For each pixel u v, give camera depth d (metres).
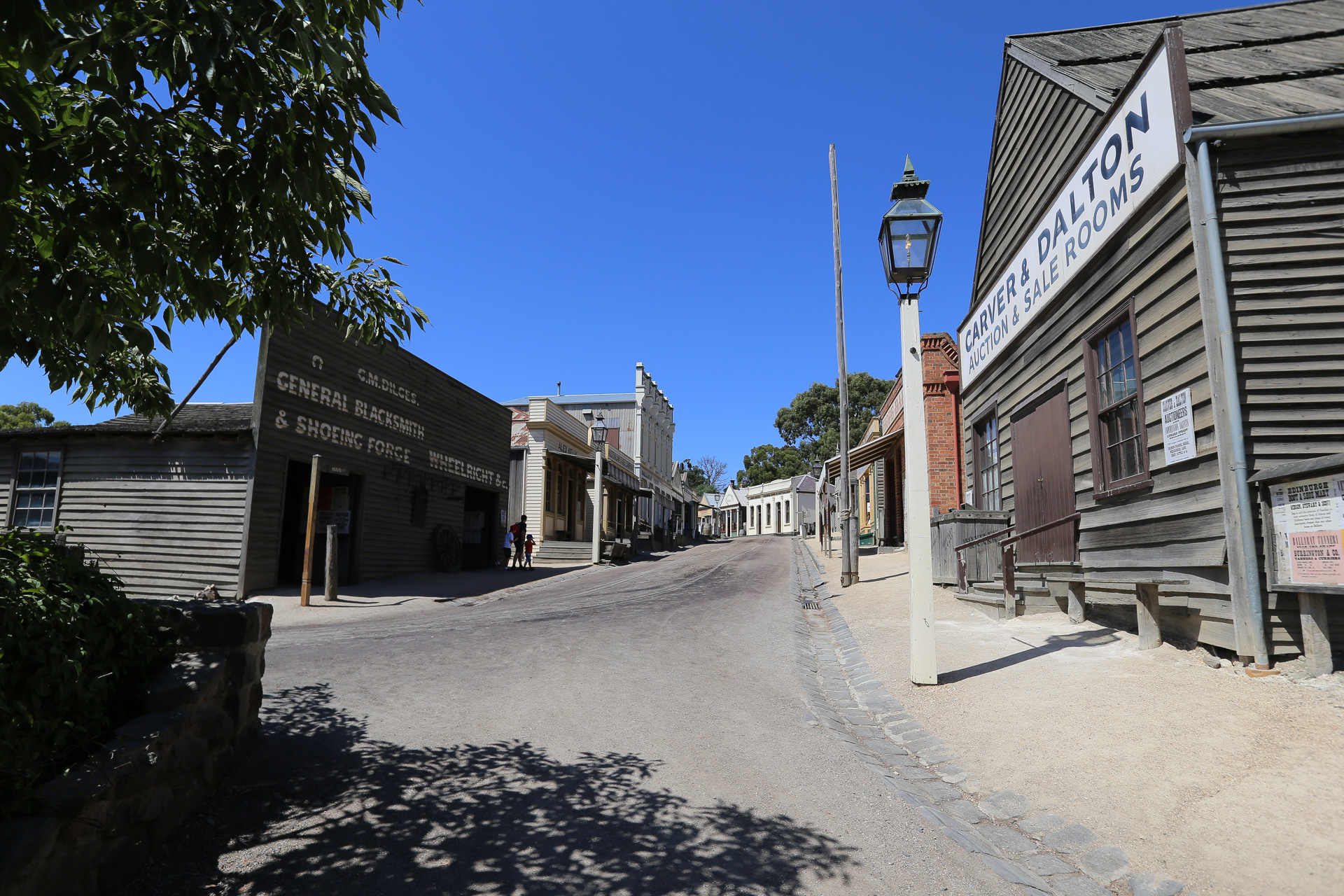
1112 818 3.85
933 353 19.23
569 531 33.03
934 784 4.67
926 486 6.86
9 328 3.39
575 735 5.44
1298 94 6.55
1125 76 8.09
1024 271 9.64
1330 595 5.05
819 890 3.31
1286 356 5.59
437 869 3.40
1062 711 5.39
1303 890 3.04
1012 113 10.07
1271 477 5.23
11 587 2.94
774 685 7.32
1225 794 3.84
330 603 13.99
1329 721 4.41
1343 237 5.63
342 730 5.31
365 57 3.29
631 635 10.10
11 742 2.67
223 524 14.34
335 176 3.75
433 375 21.00
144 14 2.76
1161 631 6.73
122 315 3.60
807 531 44.91
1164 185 6.22
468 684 6.90
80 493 14.99
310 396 15.90
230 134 2.88
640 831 3.86
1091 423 7.77
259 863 3.38
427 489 20.50
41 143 2.69
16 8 2.25
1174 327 6.20
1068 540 8.46
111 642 3.40
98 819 2.89
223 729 4.18
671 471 55.78
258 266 3.77
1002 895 3.28
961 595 10.84
